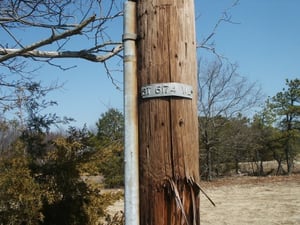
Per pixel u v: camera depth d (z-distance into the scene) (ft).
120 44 16.97
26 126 22.43
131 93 8.39
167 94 8.09
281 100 151.53
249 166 163.84
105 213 21.18
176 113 8.09
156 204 7.97
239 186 98.43
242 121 142.61
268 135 152.35
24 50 15.78
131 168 8.21
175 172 7.99
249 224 46.80
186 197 8.01
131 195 8.15
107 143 23.02
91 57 16.51
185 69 8.27
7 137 23.03
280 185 96.89
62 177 20.22
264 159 154.92
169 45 8.24
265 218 50.39
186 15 8.43
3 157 20.27
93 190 21.01
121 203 59.00
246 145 142.00
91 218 20.22
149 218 7.99
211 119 134.72
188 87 8.23
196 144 8.30
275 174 152.05
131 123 8.32
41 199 19.25
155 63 8.23
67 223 19.74
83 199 20.48
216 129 135.44
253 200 69.46
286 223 46.60
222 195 78.89
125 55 8.50
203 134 133.80
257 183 104.63
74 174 20.49
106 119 92.17
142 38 8.41
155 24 8.33
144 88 8.25
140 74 8.37
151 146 8.12
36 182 19.61
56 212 19.80
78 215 19.99
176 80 8.16
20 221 18.30
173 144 8.04
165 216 7.91
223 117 137.18
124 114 8.39
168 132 8.06
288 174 146.30
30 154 21.27
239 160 153.89
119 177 61.72
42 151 21.48
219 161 140.56
